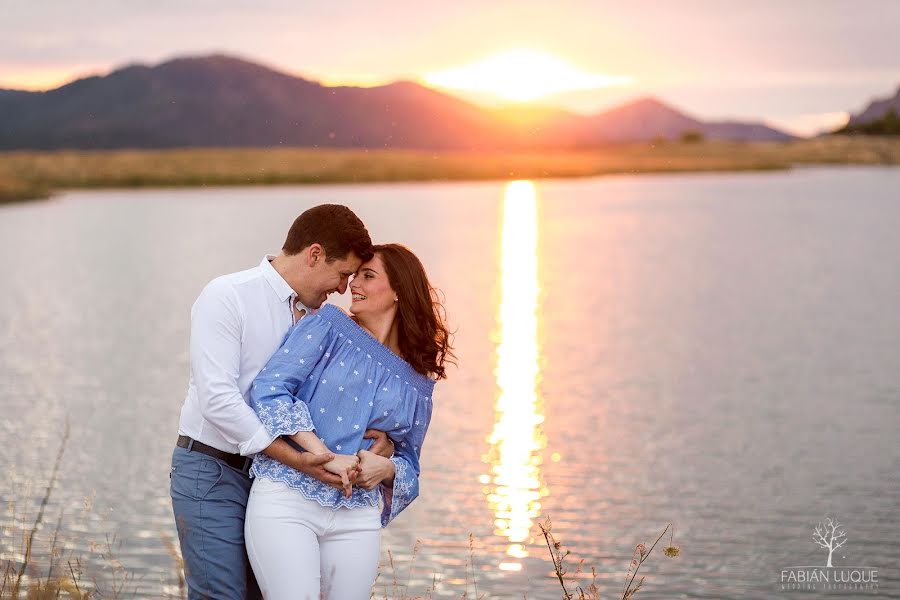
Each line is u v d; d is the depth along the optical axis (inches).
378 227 1686.8
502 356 601.9
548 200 2492.6
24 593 163.5
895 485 354.3
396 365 148.3
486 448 408.2
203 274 1048.2
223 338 143.9
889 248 1222.3
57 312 798.5
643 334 671.8
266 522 142.3
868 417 447.5
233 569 147.4
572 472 376.2
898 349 600.1
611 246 1326.3
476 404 481.7
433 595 264.8
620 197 2588.6
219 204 2303.2
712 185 3132.4
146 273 1062.4
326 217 147.6
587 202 2385.6
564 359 590.6
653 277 993.5
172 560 273.6
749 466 380.2
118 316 775.1
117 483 356.8
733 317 736.3
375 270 149.6
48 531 290.5
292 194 2763.3
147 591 246.4
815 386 510.3
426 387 151.6
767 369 552.7
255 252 1272.1
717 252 1220.5
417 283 149.9
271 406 141.9
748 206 2103.8
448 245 1368.1
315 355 145.7
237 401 141.9
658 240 1397.6
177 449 151.1
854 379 523.5
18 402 491.8
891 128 5610.2
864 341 628.7
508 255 1234.0
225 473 147.9
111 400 496.4
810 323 702.5
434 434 430.0
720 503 339.6
